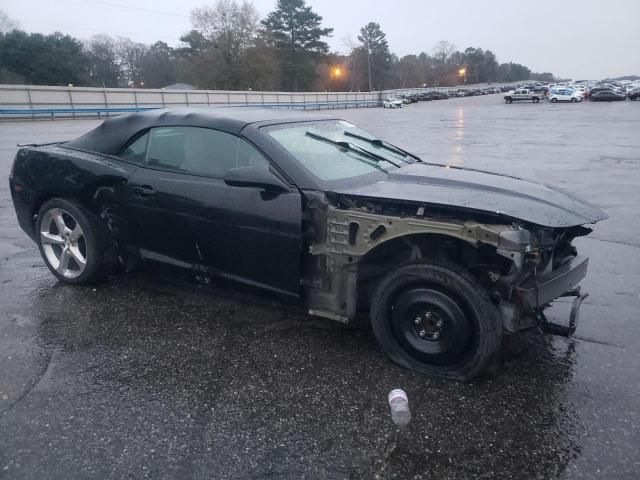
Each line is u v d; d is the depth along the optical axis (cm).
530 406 281
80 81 7169
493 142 1788
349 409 279
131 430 261
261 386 300
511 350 342
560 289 312
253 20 7569
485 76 16988
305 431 261
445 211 302
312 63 8656
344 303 334
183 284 410
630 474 231
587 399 288
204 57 7500
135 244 408
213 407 280
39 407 279
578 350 343
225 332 366
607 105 4784
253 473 233
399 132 2305
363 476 232
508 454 245
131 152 407
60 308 402
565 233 342
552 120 2984
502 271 301
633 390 296
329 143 391
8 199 825
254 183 323
